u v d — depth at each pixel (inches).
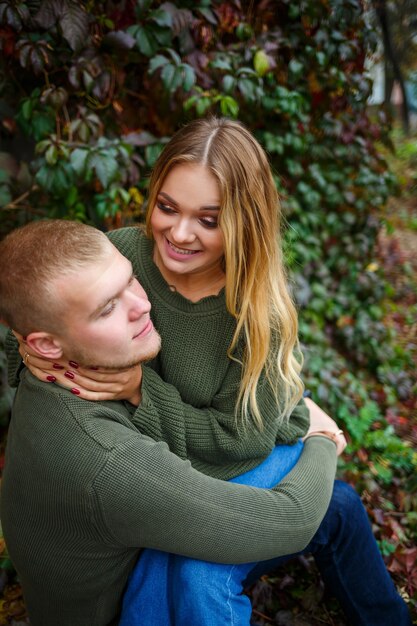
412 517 84.8
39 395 42.6
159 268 52.6
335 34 112.1
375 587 62.0
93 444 40.1
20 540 44.8
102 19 83.5
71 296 38.4
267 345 50.3
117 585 48.0
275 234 50.9
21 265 38.9
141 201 91.5
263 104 107.7
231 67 98.7
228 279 48.1
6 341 51.8
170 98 91.0
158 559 47.3
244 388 51.1
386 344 130.3
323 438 58.2
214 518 42.6
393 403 115.7
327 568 61.8
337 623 70.6
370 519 83.6
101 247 40.1
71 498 40.4
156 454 41.6
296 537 47.1
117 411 45.1
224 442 50.9
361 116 127.2
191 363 51.7
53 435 41.1
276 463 53.9
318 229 128.1
